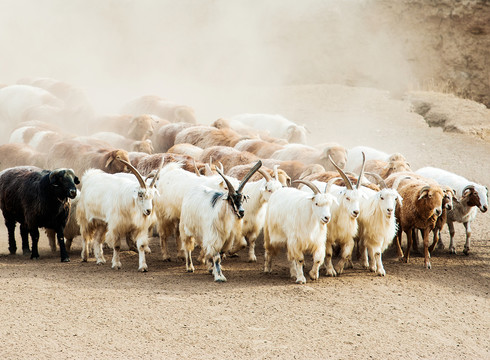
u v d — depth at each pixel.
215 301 10.79
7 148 19.20
